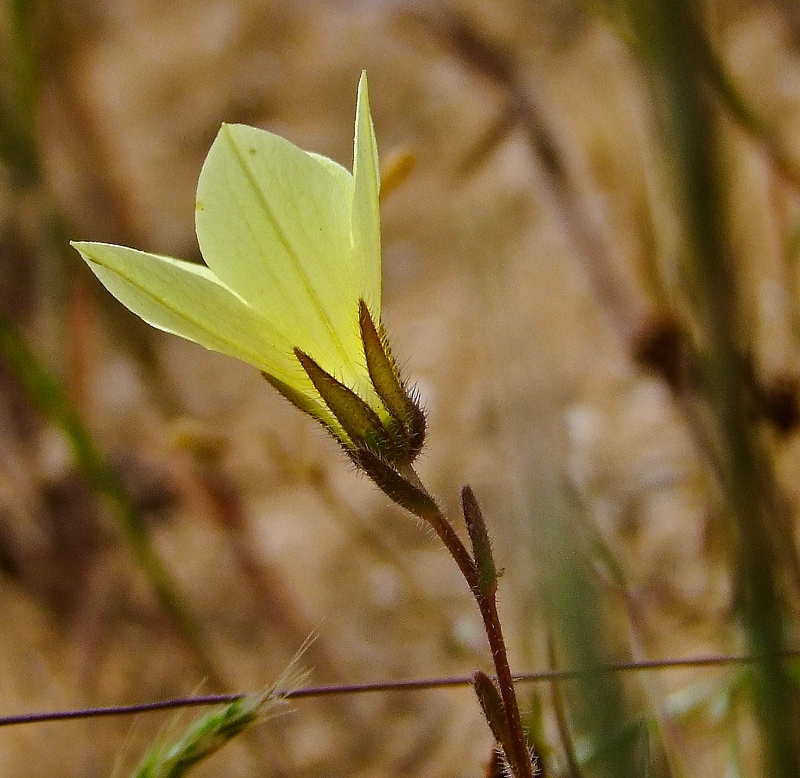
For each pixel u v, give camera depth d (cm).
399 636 33
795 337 25
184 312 19
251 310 19
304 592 35
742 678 21
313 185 19
